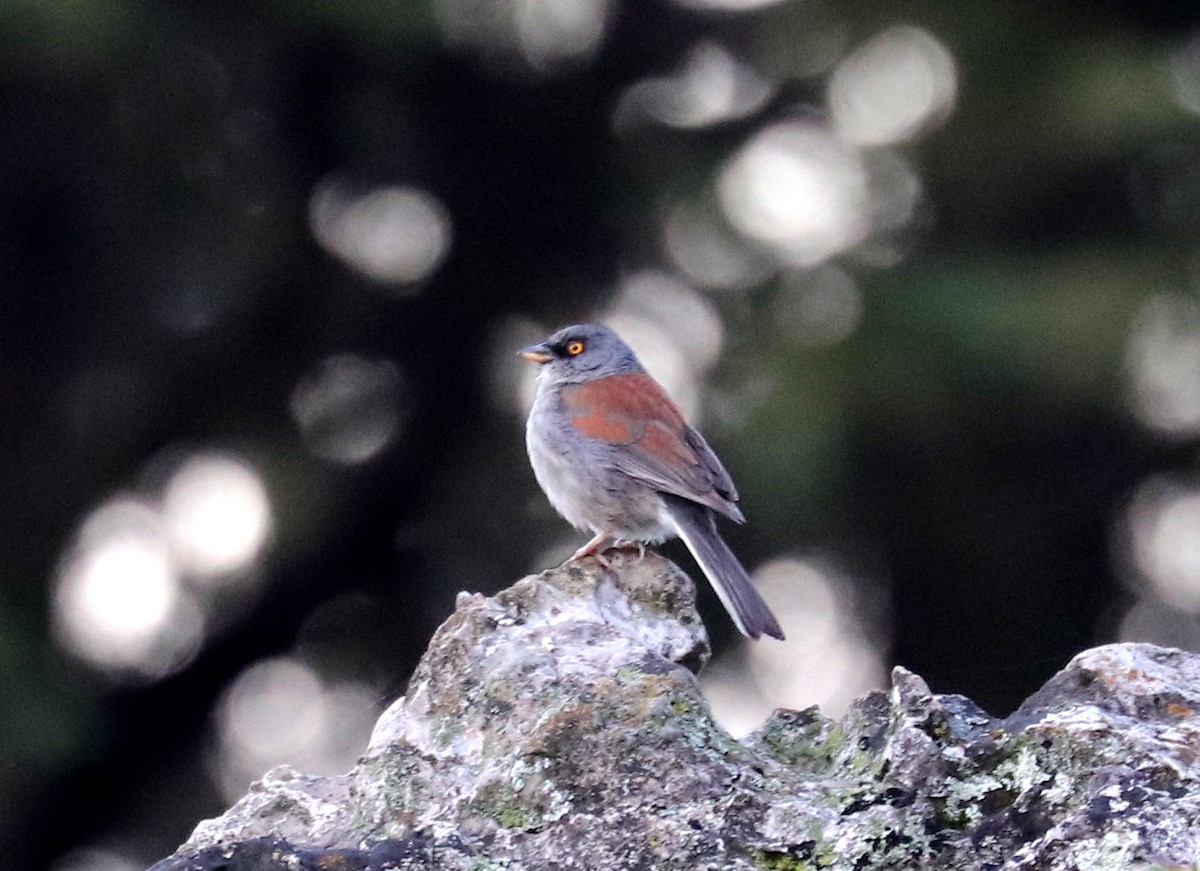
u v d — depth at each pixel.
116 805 15.09
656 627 5.52
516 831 4.35
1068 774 4.07
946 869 4.03
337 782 4.83
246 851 4.15
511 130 16.11
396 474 15.98
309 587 15.66
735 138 15.59
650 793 4.35
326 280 15.91
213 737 15.58
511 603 5.26
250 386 15.88
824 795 4.32
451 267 16.47
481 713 4.68
